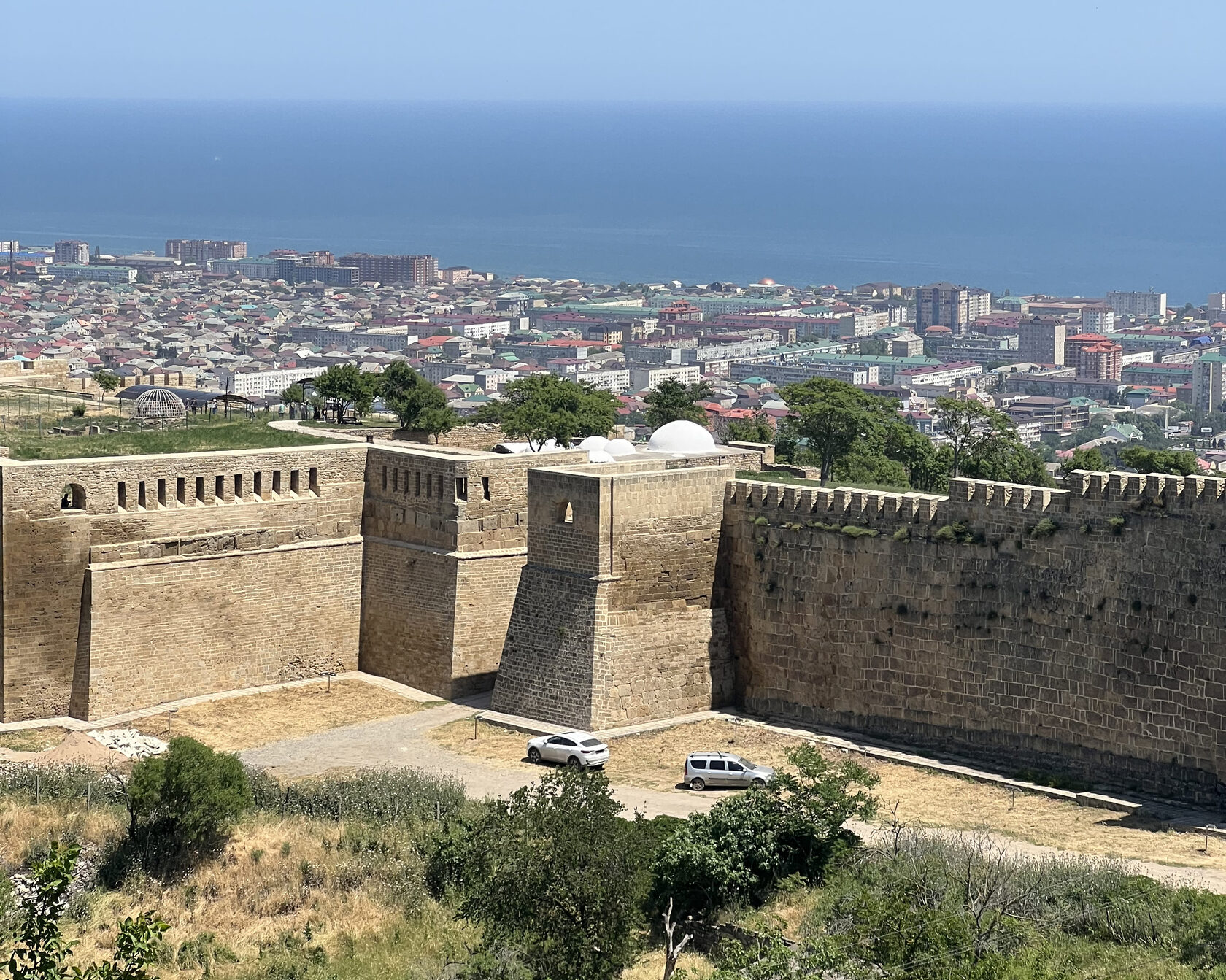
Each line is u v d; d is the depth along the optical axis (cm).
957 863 7538
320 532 11306
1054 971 6334
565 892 7225
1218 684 8562
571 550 10225
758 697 10400
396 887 8081
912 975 6241
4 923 7100
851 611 9969
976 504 9462
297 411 15338
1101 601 8981
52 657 10319
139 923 5725
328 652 11381
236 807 8500
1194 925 6850
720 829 7756
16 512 10119
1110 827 8388
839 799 7838
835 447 15938
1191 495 8644
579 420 16062
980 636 9444
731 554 10494
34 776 9056
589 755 9444
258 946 7669
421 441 14412
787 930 7281
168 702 10700
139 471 10556
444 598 10988
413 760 9688
